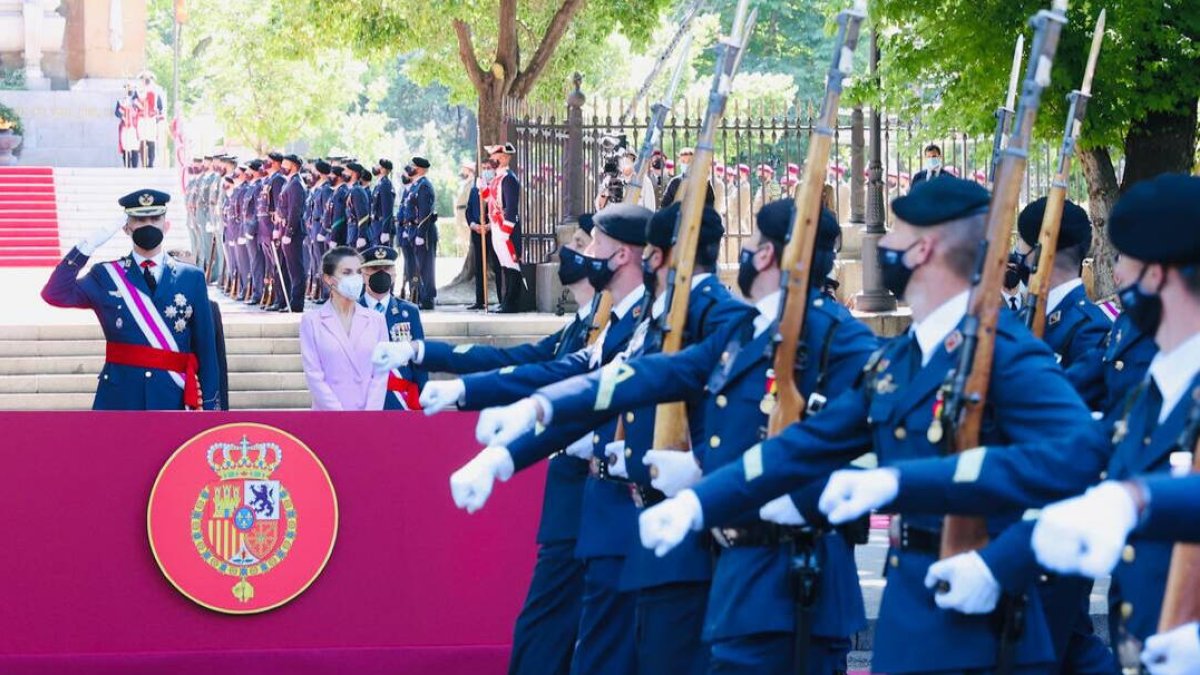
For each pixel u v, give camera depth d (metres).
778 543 6.41
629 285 7.98
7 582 9.70
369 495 10.10
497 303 25.78
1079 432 5.11
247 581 9.95
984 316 5.34
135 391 12.20
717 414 6.64
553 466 8.71
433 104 78.44
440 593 10.12
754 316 6.65
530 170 26.14
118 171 44.81
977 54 16.95
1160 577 5.01
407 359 8.85
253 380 22.06
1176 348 4.95
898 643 5.58
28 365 21.95
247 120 52.34
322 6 31.86
